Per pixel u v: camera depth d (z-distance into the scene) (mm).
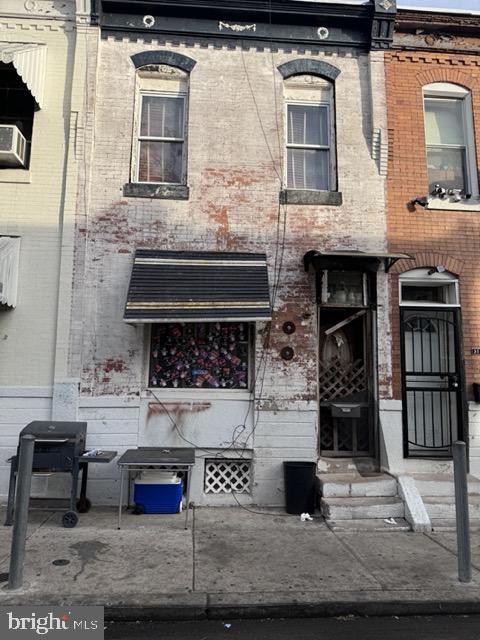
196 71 8203
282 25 8398
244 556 5457
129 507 7152
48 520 6547
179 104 8375
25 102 8070
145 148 8219
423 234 8109
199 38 8281
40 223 7652
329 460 7578
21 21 8086
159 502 6898
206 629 4203
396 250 8023
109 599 4422
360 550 5723
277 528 6422
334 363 7969
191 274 7340
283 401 7578
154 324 7781
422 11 8461
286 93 8492
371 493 7043
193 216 7855
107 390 7395
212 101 8164
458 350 7922
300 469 7039
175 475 7020
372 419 7816
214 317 6789
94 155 7852
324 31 8422
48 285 7551
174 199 7867
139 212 7781
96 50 8023
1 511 6844
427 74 8555
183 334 7801
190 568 5105
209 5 8141
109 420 7348
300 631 4184
